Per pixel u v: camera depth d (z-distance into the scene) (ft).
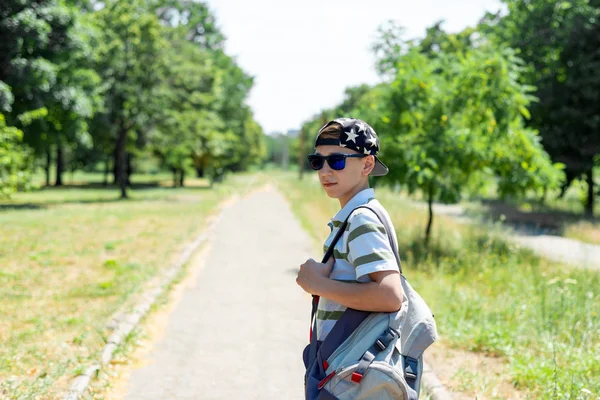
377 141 7.31
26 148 78.59
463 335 19.52
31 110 78.02
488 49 39.09
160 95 105.81
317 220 61.31
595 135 72.28
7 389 14.37
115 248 40.06
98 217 62.34
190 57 132.77
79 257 36.06
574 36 71.87
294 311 24.90
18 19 71.77
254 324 22.74
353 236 6.74
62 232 48.67
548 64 76.79
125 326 20.51
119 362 17.53
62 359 17.02
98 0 100.68
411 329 6.95
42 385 14.74
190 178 218.59
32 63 73.72
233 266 35.86
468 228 45.70
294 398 15.46
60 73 82.64
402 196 88.94
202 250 42.01
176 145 119.75
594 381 15.01
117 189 137.28
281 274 33.47
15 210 71.72
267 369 17.65
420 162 36.73
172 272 31.76
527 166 38.65
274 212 76.89
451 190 38.37
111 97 100.07
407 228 48.06
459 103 38.06
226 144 151.94
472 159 37.52
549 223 64.08
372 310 6.54
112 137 110.52
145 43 100.22
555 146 72.84
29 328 20.30
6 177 44.70
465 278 29.53
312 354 7.18
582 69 71.82
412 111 38.24
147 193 118.52
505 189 40.04
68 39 80.28
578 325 20.13
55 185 155.63
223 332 21.54
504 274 29.55
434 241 40.96
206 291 28.63
